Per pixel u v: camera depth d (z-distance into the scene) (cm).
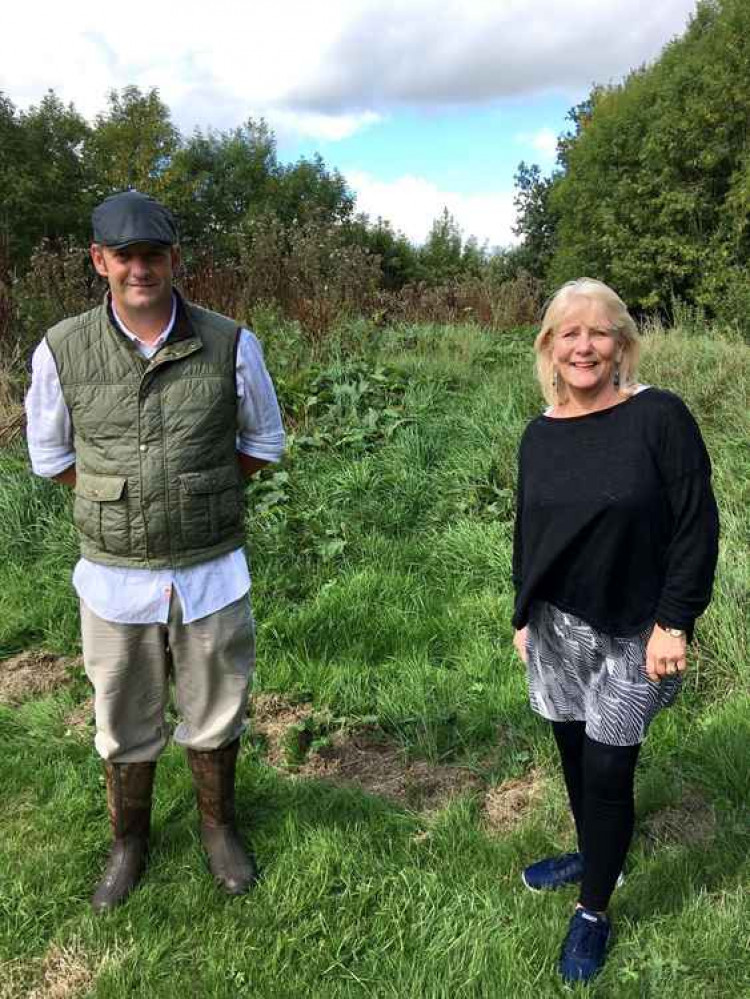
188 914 228
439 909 228
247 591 228
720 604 345
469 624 384
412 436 565
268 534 459
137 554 214
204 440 210
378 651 371
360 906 229
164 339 203
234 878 237
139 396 204
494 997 198
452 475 526
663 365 639
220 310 796
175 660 230
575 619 201
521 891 233
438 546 457
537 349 210
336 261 900
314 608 394
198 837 254
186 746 239
